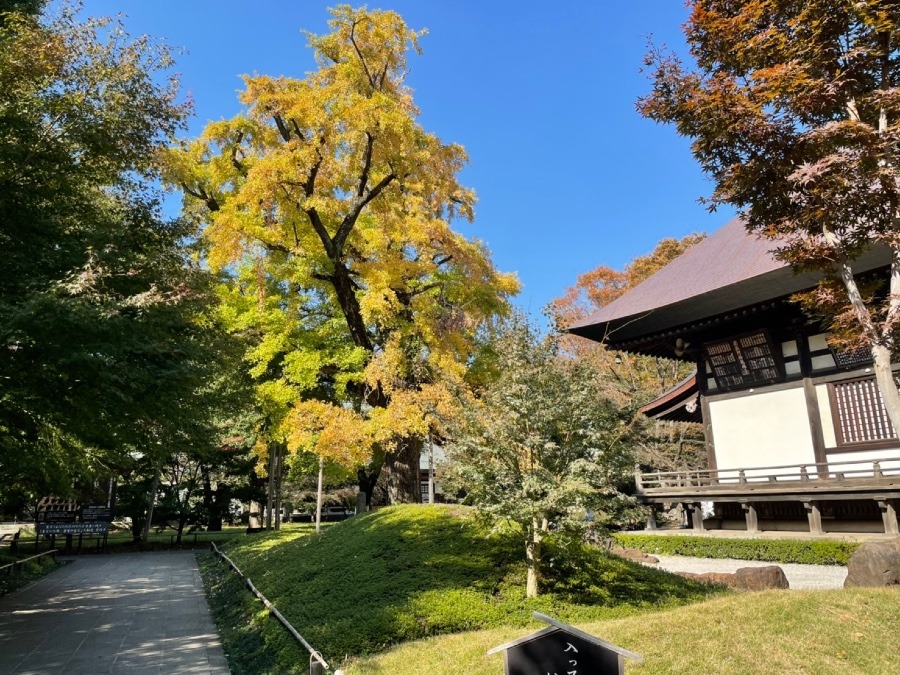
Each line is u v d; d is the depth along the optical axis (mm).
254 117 15484
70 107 9062
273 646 7516
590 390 8625
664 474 20812
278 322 17297
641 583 9320
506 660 3900
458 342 15570
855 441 16703
